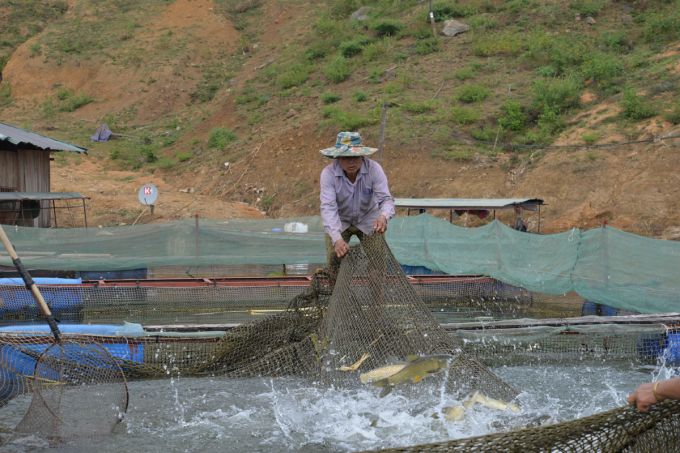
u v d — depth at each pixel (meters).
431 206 15.50
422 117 28.83
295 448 3.50
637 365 5.64
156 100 42.81
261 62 45.34
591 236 8.55
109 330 5.52
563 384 4.91
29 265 10.75
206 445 3.55
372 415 3.83
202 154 32.97
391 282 4.50
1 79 47.94
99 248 11.42
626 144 21.77
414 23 41.28
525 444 2.30
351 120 29.14
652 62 28.42
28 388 4.61
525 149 24.94
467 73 32.59
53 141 18.17
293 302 5.64
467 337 5.91
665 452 2.32
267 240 11.73
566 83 27.30
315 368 4.58
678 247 7.35
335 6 49.34
